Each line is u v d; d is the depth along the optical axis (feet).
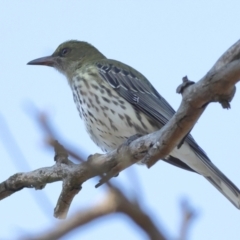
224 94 24.89
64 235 10.53
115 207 10.52
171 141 29.63
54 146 12.67
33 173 34.88
